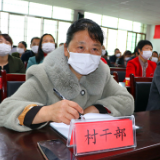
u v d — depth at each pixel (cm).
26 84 82
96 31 76
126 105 88
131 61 251
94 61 78
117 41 1120
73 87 81
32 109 65
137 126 73
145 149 53
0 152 49
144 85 154
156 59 614
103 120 52
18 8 789
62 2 775
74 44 77
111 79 104
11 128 65
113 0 729
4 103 73
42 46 239
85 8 865
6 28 776
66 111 60
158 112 101
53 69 81
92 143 49
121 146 52
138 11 877
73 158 46
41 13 844
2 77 113
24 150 51
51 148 51
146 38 1225
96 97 92
